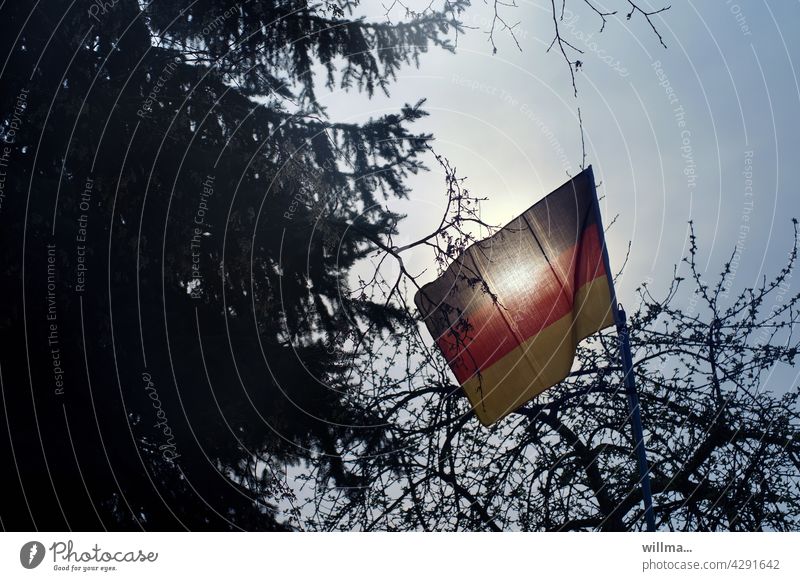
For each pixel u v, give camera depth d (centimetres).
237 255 771
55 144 723
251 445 754
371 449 858
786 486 858
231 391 744
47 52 720
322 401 780
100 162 729
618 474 891
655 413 889
